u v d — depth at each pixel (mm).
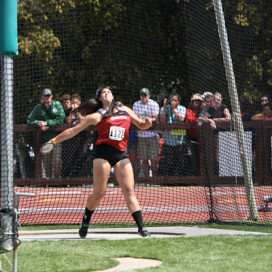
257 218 30844
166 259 18828
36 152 43625
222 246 21297
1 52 16500
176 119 41875
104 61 54594
